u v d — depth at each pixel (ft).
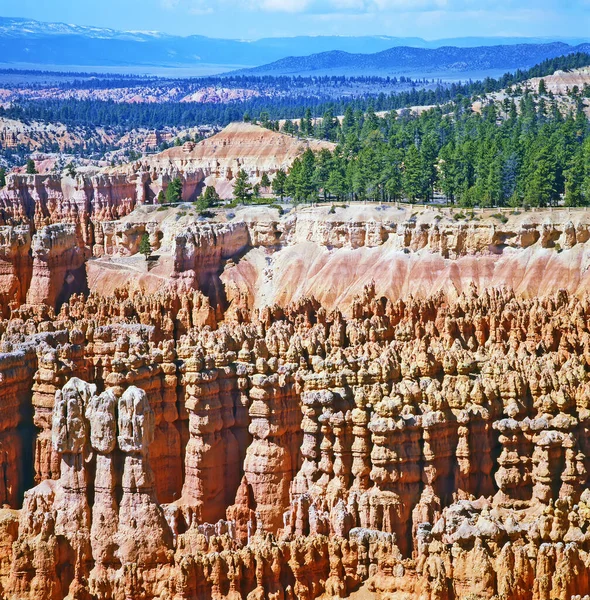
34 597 380.58
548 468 447.01
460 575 368.27
